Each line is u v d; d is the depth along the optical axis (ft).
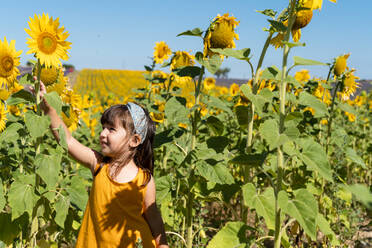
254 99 6.74
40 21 7.23
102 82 148.05
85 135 17.12
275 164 8.36
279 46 8.32
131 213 6.51
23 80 7.65
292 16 6.74
